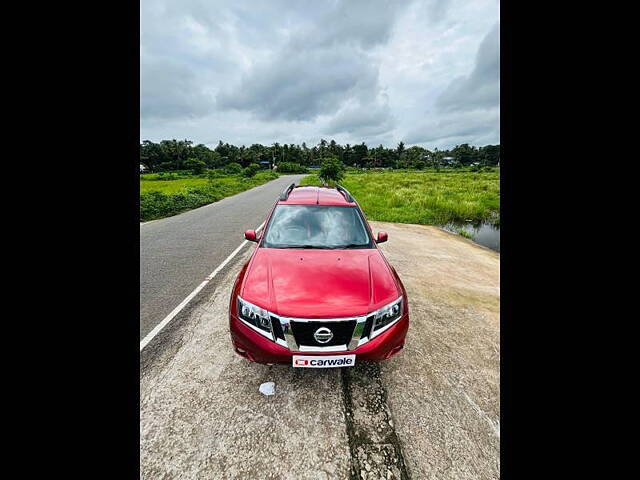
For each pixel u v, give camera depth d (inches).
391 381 89.0
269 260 98.6
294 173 2930.6
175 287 158.6
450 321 130.1
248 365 93.8
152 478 57.9
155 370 89.9
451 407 79.5
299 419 73.9
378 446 67.4
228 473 59.9
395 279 96.7
